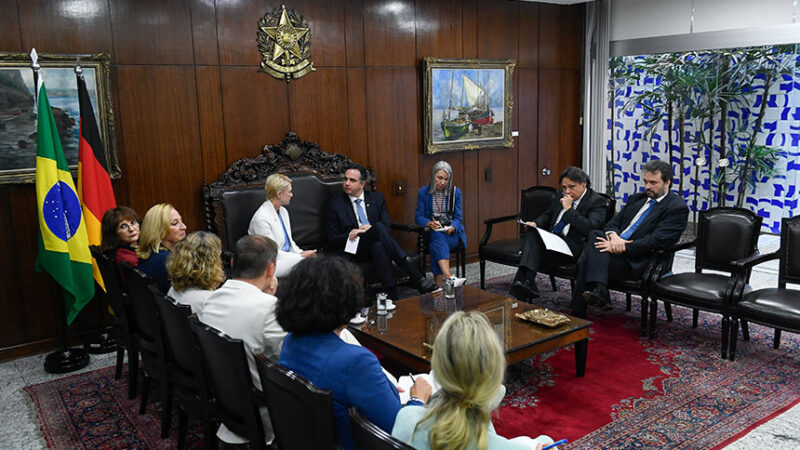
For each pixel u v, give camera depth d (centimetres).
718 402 330
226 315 234
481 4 630
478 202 661
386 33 570
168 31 463
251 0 495
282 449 194
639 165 677
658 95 648
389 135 587
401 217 606
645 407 326
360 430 147
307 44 525
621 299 525
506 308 385
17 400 359
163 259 327
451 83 611
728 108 598
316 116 540
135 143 459
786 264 395
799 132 555
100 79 435
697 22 609
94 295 429
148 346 307
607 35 690
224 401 228
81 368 404
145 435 313
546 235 470
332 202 515
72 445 306
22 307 429
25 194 423
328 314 182
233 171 494
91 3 431
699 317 473
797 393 339
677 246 430
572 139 730
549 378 366
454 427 146
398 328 351
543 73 690
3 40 403
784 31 548
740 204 606
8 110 408
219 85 489
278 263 437
